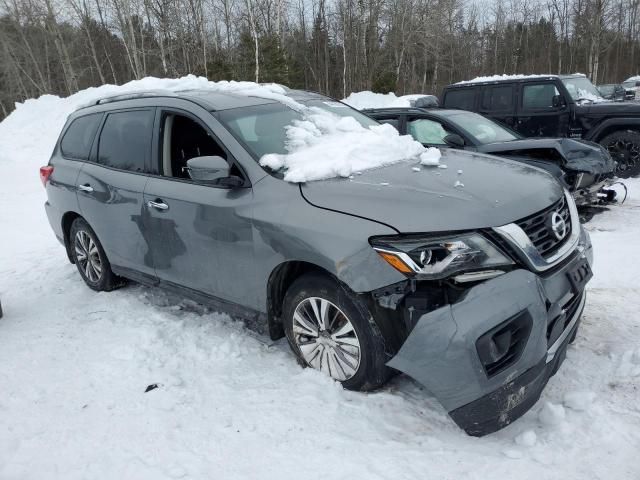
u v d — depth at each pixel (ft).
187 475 8.36
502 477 7.91
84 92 61.77
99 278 16.49
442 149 13.57
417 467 8.20
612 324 12.28
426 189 9.74
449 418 9.38
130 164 14.12
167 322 13.93
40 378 11.60
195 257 12.21
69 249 17.71
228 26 103.40
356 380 9.93
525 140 22.48
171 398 10.49
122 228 14.25
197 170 10.74
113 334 13.50
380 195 9.64
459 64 155.53
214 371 11.43
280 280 10.94
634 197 25.41
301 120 13.10
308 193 10.22
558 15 158.10
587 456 8.21
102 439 9.38
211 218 11.45
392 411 9.59
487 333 8.14
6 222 29.37
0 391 11.19
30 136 55.93
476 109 34.58
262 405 10.01
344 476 8.09
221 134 11.80
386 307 8.96
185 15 97.25
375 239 8.95
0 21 118.62
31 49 123.75
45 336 13.71
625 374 10.22
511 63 173.27
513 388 8.30
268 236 10.36
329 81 125.29
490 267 8.66
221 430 9.40
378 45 112.16
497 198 9.39
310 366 10.85
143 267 14.17
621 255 16.94
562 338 9.19
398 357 8.76
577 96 31.78
